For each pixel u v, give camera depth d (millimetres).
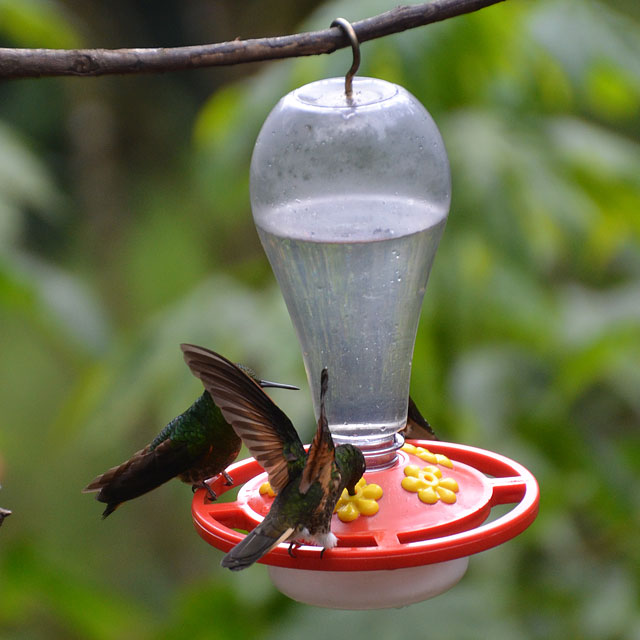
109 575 14266
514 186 8875
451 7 5062
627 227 9781
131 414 9328
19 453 14844
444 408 8859
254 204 5910
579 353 9188
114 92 14445
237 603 9695
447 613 9586
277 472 4910
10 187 9688
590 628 10531
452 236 8750
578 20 9594
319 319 5801
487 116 9211
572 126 9617
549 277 10492
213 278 9609
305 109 5734
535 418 9711
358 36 5039
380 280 5730
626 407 11242
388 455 5750
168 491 14195
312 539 4910
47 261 13734
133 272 13703
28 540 10742
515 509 5176
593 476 9750
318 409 5938
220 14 13914
